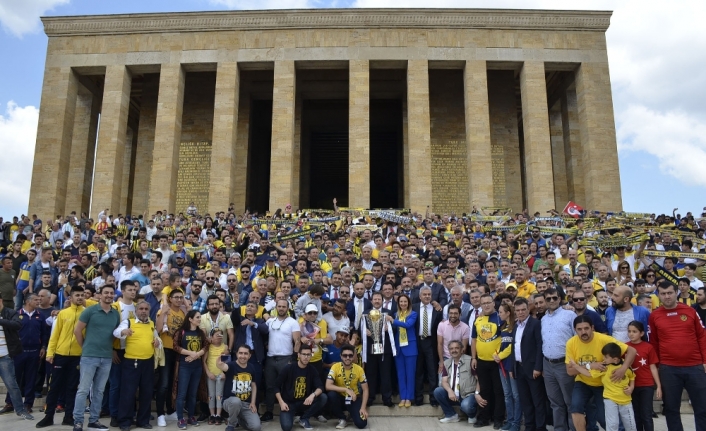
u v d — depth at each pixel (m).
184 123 42.81
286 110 37.94
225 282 16.56
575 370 10.48
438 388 12.92
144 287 14.23
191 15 39.28
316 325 13.11
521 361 11.63
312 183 50.16
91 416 11.64
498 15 39.06
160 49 39.28
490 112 42.31
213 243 22.95
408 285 14.56
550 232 25.45
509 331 12.12
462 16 39.06
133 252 18.12
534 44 39.09
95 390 11.68
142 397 12.04
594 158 37.59
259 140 47.25
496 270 15.74
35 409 13.71
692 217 30.58
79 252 20.78
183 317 12.95
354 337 13.34
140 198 41.88
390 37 38.94
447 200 40.91
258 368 12.76
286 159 37.34
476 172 37.16
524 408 11.62
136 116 48.69
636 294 14.21
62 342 12.27
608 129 38.03
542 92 38.31
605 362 10.09
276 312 13.36
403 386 13.40
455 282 14.89
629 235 21.67
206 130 42.62
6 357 12.59
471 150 37.47
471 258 18.00
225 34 39.25
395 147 48.75
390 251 19.75
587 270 15.23
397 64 39.34
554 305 11.31
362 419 12.24
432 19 39.03
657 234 23.78
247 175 42.00
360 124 37.72
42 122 38.59
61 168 38.25
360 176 36.97
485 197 36.81
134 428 12.02
